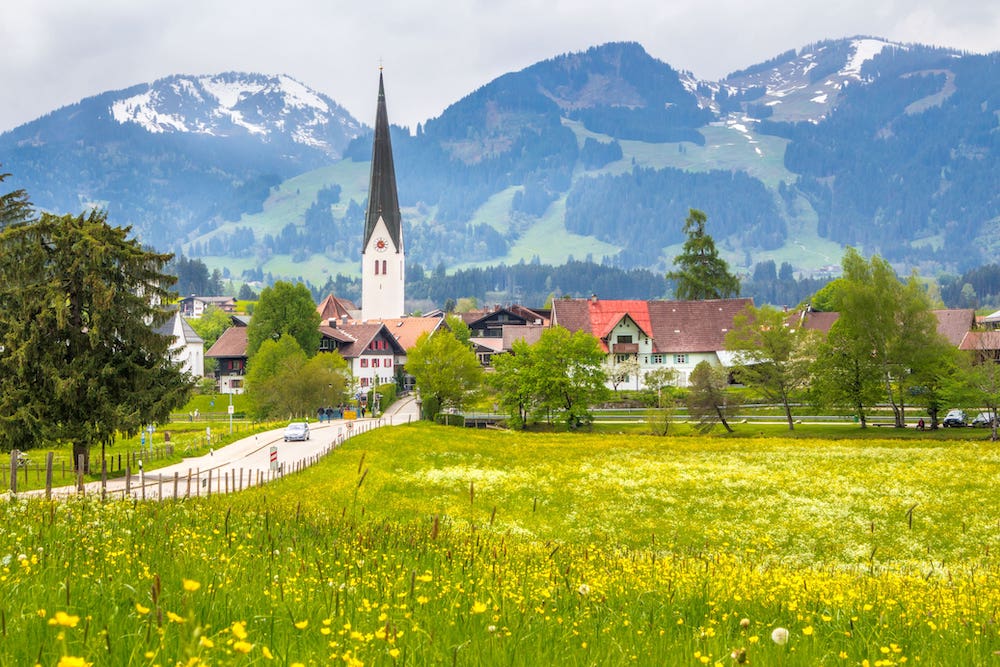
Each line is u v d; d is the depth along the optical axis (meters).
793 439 78.75
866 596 17.55
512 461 64.06
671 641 11.71
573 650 10.39
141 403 49.97
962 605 16.53
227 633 9.48
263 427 91.50
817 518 42.38
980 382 81.19
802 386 92.69
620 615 13.48
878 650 12.16
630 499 47.31
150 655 7.89
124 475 49.69
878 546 36.69
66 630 8.68
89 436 48.16
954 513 43.09
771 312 93.06
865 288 88.81
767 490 49.56
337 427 92.69
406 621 11.23
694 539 37.53
